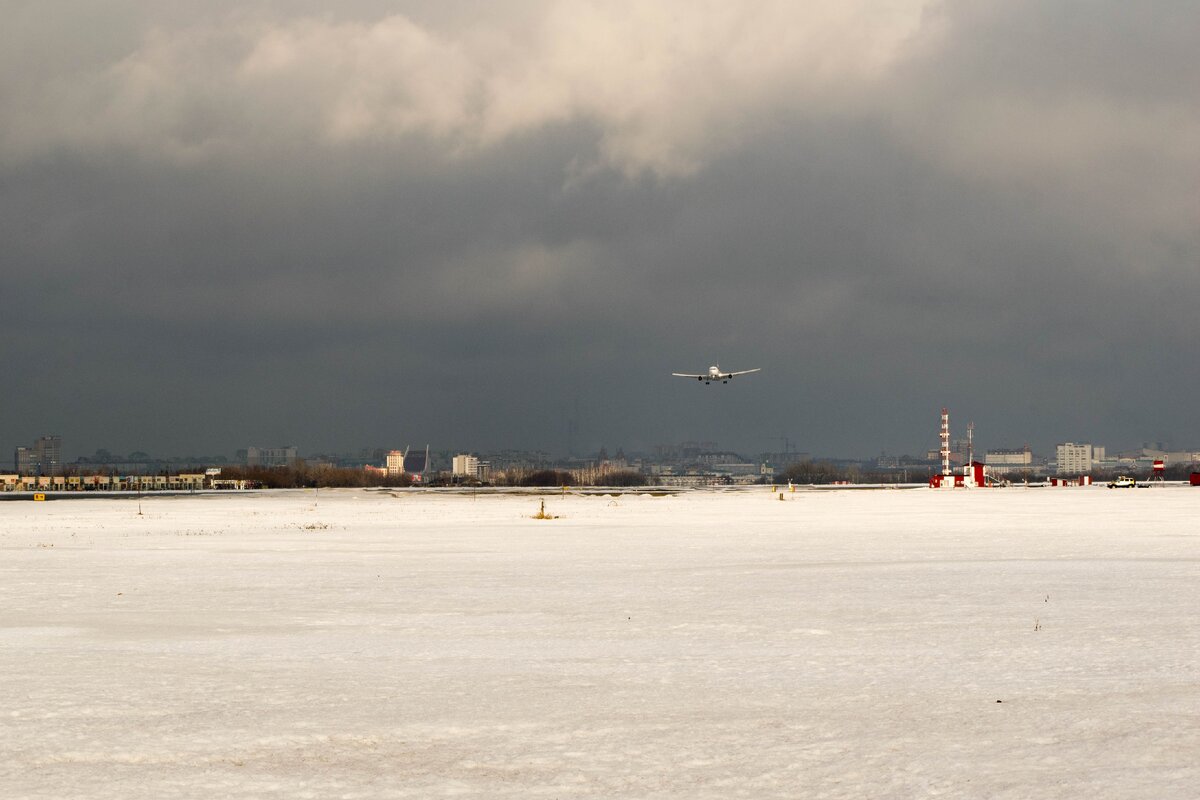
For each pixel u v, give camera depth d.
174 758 23.72
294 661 35.78
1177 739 24.30
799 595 54.16
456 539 104.81
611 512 181.75
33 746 24.72
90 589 59.06
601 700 29.33
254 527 132.62
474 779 22.02
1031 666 33.59
